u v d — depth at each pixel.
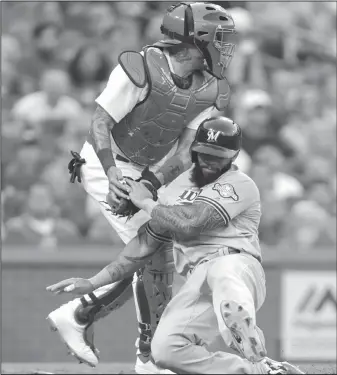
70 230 31.59
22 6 42.62
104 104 17.20
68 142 35.38
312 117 39.78
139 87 16.84
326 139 38.41
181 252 16.39
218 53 17.23
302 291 28.47
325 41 45.38
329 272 28.44
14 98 38.34
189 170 16.91
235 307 15.05
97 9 41.62
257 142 36.31
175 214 15.86
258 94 38.31
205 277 15.84
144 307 18.41
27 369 22.72
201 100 17.61
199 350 15.62
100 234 30.97
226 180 16.22
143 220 18.16
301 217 32.91
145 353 18.88
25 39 41.06
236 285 15.33
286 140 36.94
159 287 18.11
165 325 15.82
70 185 33.22
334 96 41.50
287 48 42.25
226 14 17.47
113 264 16.91
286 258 28.50
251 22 42.38
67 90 38.31
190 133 17.86
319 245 32.41
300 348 28.28
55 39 40.72
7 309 28.11
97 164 18.12
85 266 28.20
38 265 28.14
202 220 15.71
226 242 16.06
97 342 27.73
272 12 42.72
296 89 40.84
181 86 17.25
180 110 17.38
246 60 39.78
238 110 37.47
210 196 15.90
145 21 40.78
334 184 37.31
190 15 17.14
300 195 34.84
